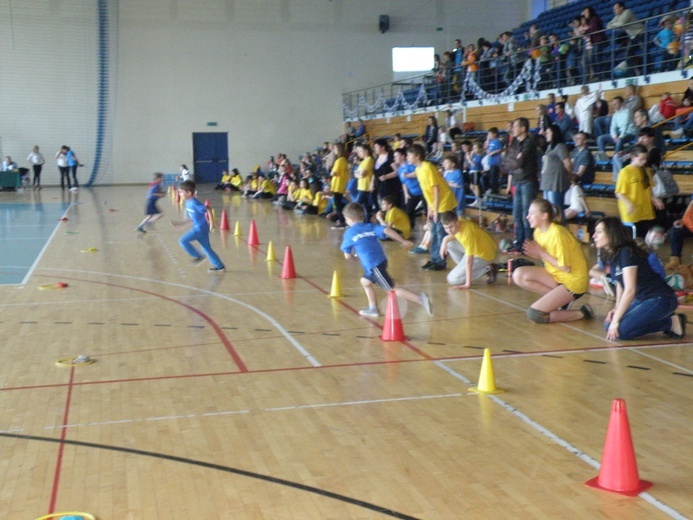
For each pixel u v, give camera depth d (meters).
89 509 3.78
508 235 15.54
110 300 9.20
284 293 9.59
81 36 33.25
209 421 5.01
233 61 35.12
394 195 15.25
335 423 4.96
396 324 7.13
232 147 35.66
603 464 3.97
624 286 6.88
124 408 5.29
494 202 17.20
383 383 5.81
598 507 3.73
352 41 35.97
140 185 34.59
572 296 7.70
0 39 32.38
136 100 34.34
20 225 18.30
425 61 36.47
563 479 4.06
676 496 3.83
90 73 33.59
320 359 6.52
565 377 5.89
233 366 6.32
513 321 7.86
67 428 4.91
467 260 9.71
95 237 15.90
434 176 11.08
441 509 3.74
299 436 4.73
